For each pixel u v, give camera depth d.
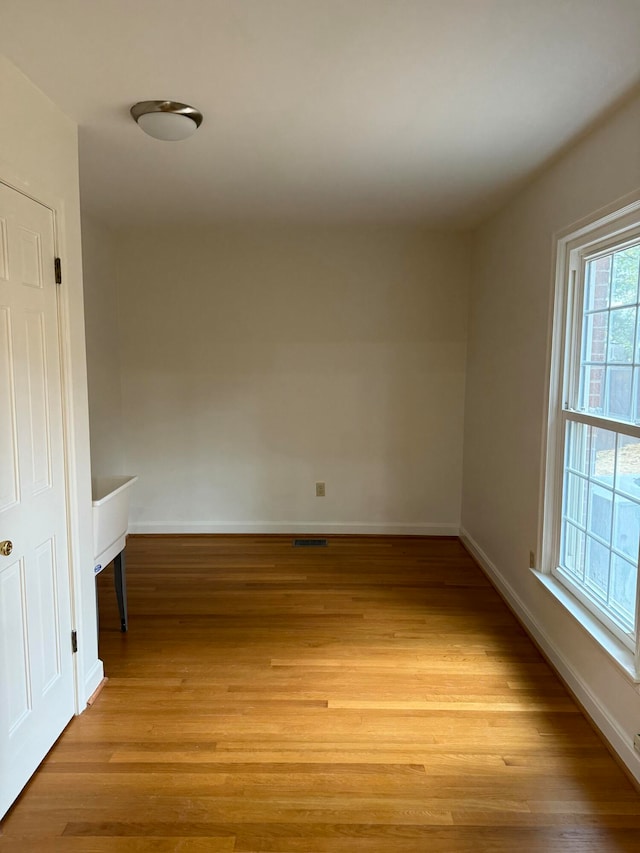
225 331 4.46
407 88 1.97
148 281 4.41
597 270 2.47
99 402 4.07
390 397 4.52
